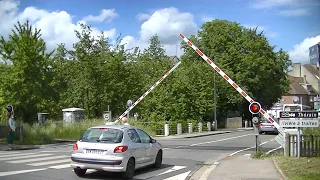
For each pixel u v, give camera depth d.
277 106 60.06
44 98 32.16
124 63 40.03
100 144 10.95
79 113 33.56
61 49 41.22
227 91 52.16
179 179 11.22
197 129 41.16
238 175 11.11
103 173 11.94
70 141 26.88
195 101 42.88
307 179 9.91
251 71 54.59
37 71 31.77
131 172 11.28
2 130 25.48
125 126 12.04
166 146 22.84
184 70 45.09
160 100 40.53
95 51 39.19
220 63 53.66
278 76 60.47
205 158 16.67
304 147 14.74
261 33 57.06
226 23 57.03
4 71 31.31
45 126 29.05
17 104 30.39
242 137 32.78
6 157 16.09
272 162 13.81
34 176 11.09
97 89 38.28
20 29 32.25
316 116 14.47
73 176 11.21
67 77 39.75
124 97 39.31
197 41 57.66
